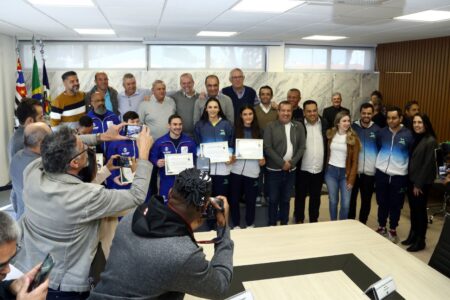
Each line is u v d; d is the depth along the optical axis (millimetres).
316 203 4125
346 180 3924
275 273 1896
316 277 1859
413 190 3807
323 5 3541
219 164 3812
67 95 4223
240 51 7176
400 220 4707
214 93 4223
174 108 4383
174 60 6977
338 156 3916
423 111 6480
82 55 6660
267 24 4848
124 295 1161
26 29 5363
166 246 1118
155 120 4270
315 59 7547
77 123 4117
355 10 3775
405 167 3832
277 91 7176
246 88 4777
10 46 6105
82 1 3469
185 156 3684
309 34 5930
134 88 4828
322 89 7359
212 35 6176
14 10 3889
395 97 7156
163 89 4277
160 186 3777
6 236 940
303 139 3883
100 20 4578
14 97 6230
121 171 3193
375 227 4480
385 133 3916
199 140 3914
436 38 6176
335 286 1781
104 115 3918
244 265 1976
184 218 1195
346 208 3975
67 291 1422
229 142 3889
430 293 1723
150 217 1171
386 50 7371
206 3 3518
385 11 3824
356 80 7512
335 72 7484
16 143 2490
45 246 1406
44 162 1396
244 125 3895
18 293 1014
